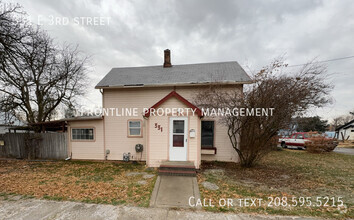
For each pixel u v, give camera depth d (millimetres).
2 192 3881
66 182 4613
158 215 2871
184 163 5680
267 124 5289
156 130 6109
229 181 4750
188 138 5957
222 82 6844
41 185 4359
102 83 8047
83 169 6113
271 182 4691
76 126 7949
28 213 2904
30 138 8023
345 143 19641
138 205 3225
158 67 10055
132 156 7723
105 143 7879
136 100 7863
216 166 6438
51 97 10391
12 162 7418
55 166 6621
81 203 3285
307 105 5328
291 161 7586
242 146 6441
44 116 10328
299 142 11797
